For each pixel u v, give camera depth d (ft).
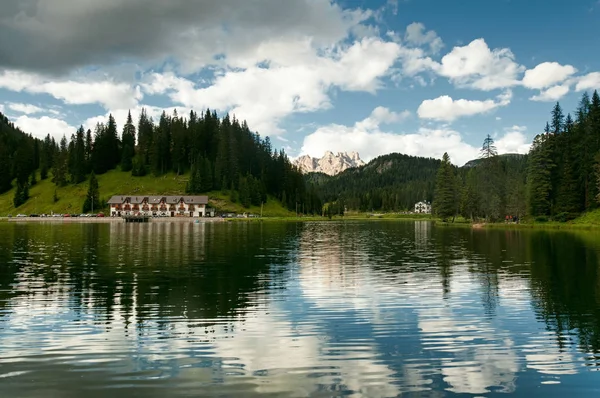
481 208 394.93
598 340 55.77
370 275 103.96
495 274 104.99
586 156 326.03
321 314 67.92
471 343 54.80
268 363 48.01
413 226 406.62
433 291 84.79
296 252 156.35
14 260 128.88
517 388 42.29
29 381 43.24
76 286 88.53
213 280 96.22
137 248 167.84
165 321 63.57
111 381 43.24
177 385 42.39
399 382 43.45
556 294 81.76
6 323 62.34
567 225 298.35
